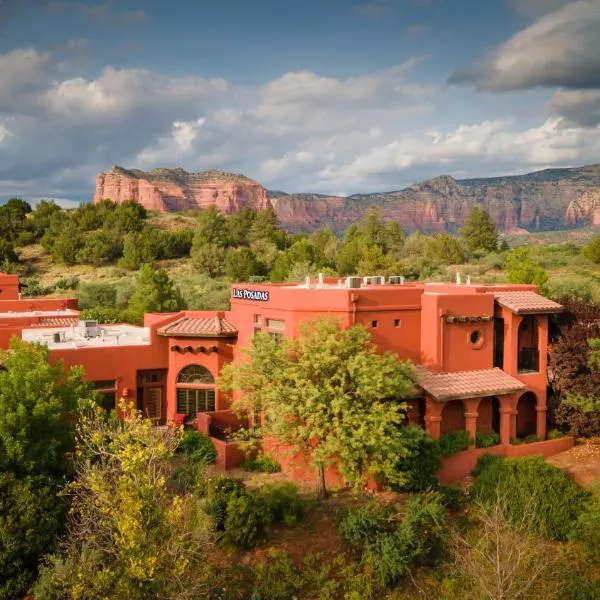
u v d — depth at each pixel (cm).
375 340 3006
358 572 2345
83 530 1900
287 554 2356
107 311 5747
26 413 2189
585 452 3262
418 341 3152
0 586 2034
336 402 2473
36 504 2062
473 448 3045
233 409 2886
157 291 6200
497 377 3203
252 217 13200
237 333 3409
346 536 2431
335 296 2923
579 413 3372
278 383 2648
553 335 3706
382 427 2458
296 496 2644
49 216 11712
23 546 2039
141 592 1784
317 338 2698
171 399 3478
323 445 2528
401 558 2328
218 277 9425
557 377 3478
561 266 8950
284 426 2559
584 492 2705
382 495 2794
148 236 10400
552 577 2320
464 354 3189
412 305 3116
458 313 3153
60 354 3225
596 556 2456
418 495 2605
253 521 2378
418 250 11088
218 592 2170
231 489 2517
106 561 1977
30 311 4966
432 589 2334
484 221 11956
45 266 10031
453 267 9506
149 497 1802
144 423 1959
